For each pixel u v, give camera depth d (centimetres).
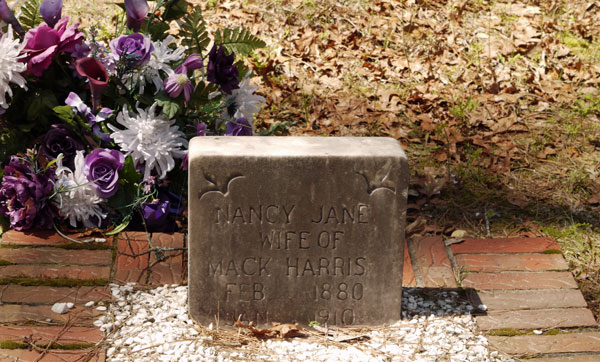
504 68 328
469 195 273
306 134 294
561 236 258
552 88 318
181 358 216
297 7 351
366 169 218
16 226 242
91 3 339
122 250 241
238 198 218
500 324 229
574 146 293
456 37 342
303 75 320
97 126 246
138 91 251
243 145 220
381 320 227
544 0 368
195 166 216
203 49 262
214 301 224
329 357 219
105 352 216
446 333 225
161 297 231
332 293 225
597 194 273
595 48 343
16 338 218
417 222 262
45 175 242
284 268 223
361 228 221
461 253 248
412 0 358
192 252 221
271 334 224
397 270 224
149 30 259
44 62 241
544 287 238
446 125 298
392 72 323
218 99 260
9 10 248
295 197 219
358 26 345
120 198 246
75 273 234
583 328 229
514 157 287
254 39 262
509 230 261
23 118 250
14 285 229
